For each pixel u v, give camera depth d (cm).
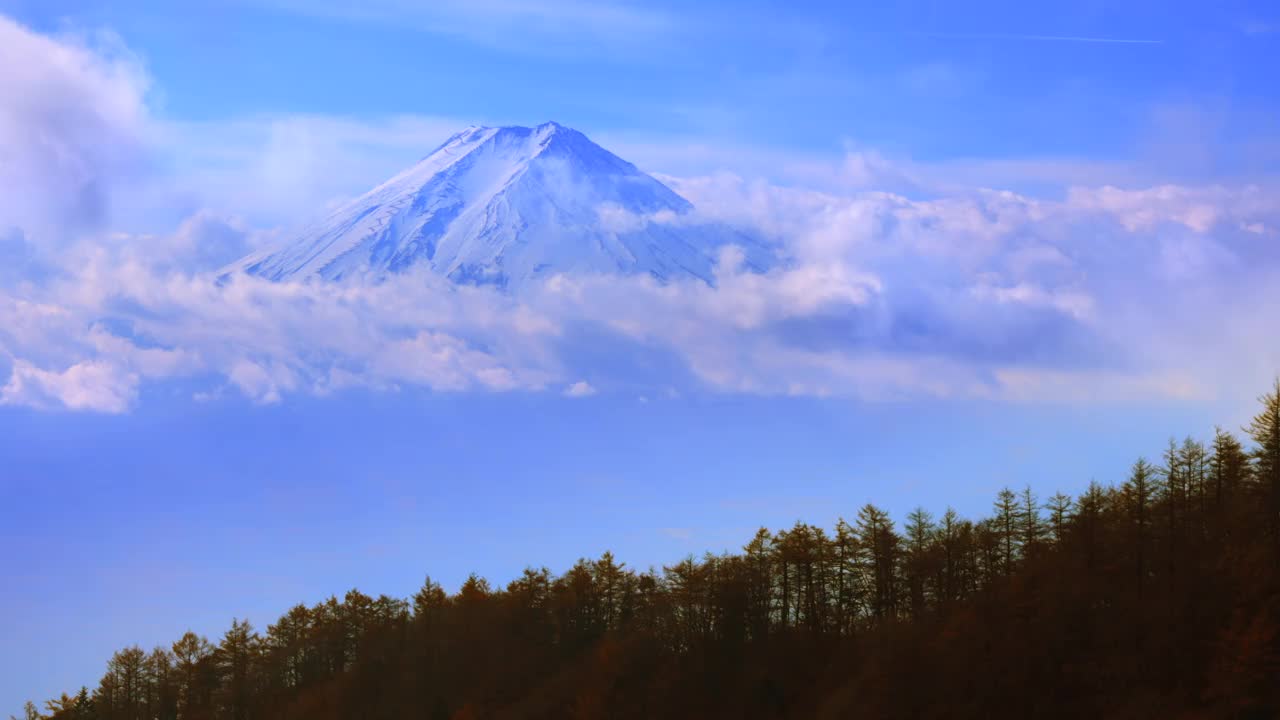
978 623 9344
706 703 11012
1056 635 9050
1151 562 9425
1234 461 9694
